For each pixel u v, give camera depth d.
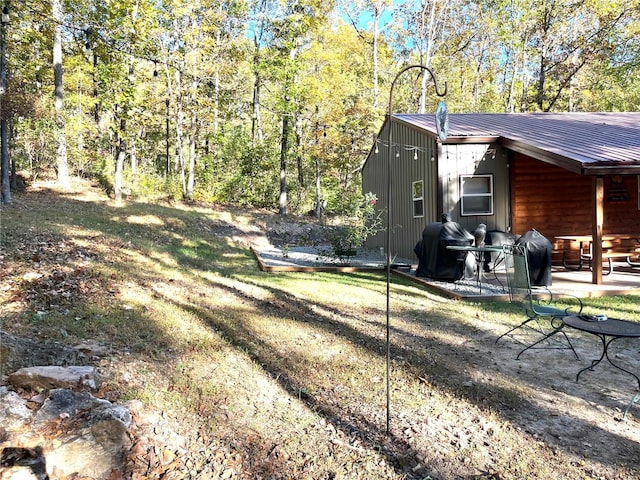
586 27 20.08
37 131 14.87
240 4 17.77
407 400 3.40
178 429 2.80
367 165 15.16
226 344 4.27
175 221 14.36
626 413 3.24
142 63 18.55
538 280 7.42
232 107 24.39
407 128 11.65
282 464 2.58
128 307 4.98
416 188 11.18
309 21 17.89
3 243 7.02
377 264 10.50
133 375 3.37
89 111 20.53
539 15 20.81
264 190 21.33
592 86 22.02
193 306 5.47
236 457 2.60
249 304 6.00
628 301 6.62
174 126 24.22
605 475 2.55
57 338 3.86
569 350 4.63
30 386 2.92
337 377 3.76
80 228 9.78
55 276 5.65
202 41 17.38
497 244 9.18
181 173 19.86
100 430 2.40
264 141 22.36
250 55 19.08
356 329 5.16
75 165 18.94
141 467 2.42
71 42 15.12
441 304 6.55
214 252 11.59
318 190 21.06
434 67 24.02
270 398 3.32
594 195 7.55
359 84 21.70
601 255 7.61
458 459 2.69
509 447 2.82
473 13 22.92
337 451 2.72
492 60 28.09
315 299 6.64
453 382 3.75
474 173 10.03
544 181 10.23
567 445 2.86
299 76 18.72
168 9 16.23
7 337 3.56
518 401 3.45
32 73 15.69
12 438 2.37
